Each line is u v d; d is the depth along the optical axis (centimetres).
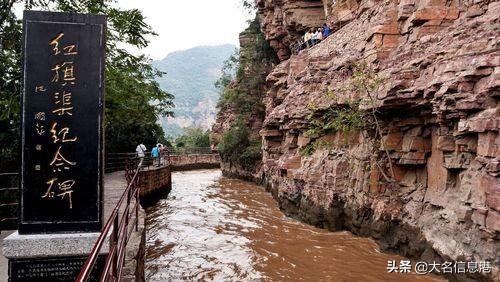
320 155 1366
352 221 1145
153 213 1655
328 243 1088
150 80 1249
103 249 493
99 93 512
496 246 651
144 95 1213
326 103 1266
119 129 2205
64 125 502
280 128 1870
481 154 682
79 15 508
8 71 845
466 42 791
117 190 1323
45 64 498
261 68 2986
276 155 2092
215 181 2916
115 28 995
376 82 950
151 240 1211
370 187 1062
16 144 905
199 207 1789
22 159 490
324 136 1378
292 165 1557
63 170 500
